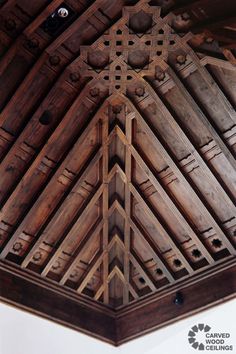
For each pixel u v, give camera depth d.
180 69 7.27
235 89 7.18
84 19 6.79
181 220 8.14
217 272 8.28
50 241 8.20
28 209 7.83
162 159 7.90
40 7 6.63
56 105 7.42
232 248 8.10
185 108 7.48
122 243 8.65
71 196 7.98
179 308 8.50
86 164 7.93
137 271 8.85
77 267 8.68
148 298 8.89
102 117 7.67
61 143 7.65
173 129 7.64
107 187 8.16
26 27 6.72
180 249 8.43
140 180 8.16
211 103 7.41
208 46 6.98
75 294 8.77
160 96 7.48
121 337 8.95
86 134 7.67
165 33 6.96
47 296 8.41
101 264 8.80
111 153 8.04
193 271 8.45
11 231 7.90
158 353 8.65
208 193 7.96
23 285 8.13
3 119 7.16
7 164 7.47
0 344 8.44
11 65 6.97
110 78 7.39
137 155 7.91
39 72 7.13
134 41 7.05
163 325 8.57
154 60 7.21
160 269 8.71
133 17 6.88
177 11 6.72
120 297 9.16
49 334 8.45
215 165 7.75
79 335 8.66
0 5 6.47
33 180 7.72
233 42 6.55
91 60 7.23
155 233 8.50
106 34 6.98
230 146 7.59
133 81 7.42
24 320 8.20
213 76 7.19
